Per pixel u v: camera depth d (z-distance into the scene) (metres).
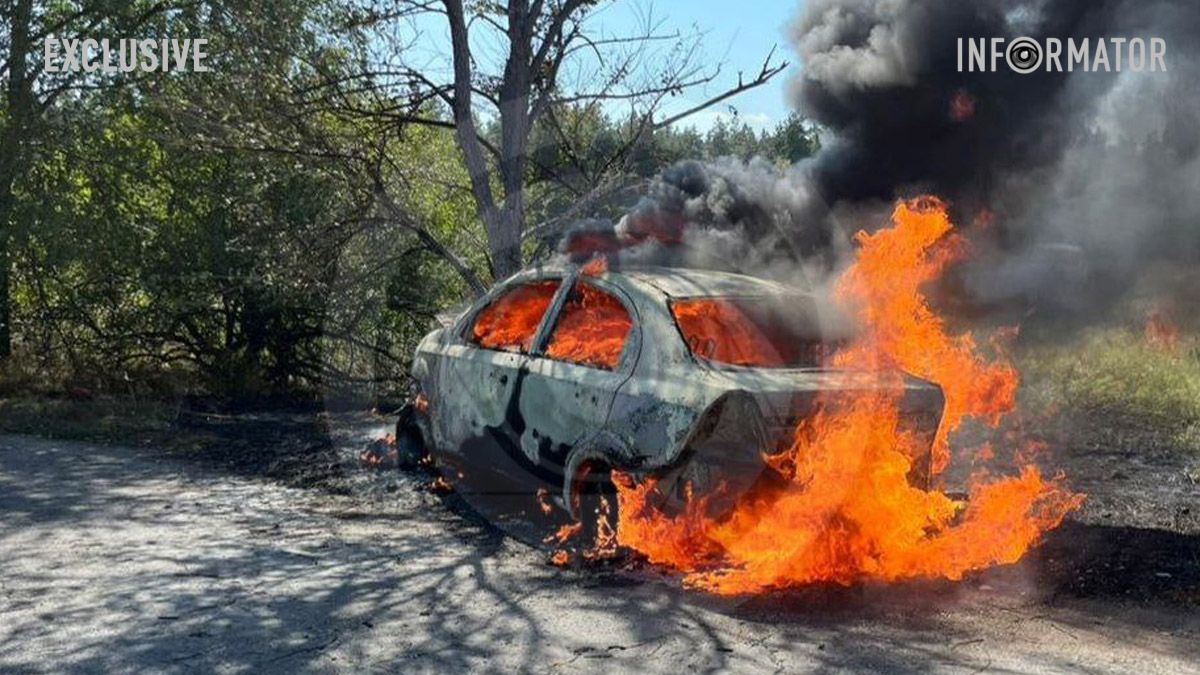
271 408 12.89
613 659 4.73
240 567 6.07
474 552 6.45
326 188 12.39
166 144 12.05
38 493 7.90
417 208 11.59
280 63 10.83
